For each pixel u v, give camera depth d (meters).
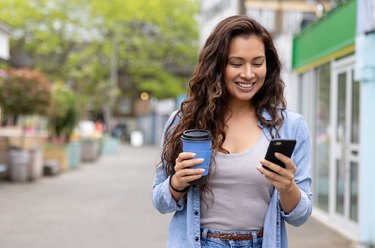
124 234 6.48
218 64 2.00
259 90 2.10
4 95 11.67
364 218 5.59
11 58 43.44
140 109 50.19
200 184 1.91
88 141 19.59
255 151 1.98
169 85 39.56
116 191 10.79
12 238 6.18
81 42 38.09
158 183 2.15
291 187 1.80
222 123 2.03
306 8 23.19
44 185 11.59
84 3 36.03
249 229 1.99
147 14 37.28
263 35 2.00
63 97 15.98
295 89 8.60
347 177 6.32
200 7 39.06
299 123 2.05
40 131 20.70
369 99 5.50
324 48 6.97
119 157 22.59
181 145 2.05
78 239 6.17
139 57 38.84
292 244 5.77
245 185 1.96
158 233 6.57
